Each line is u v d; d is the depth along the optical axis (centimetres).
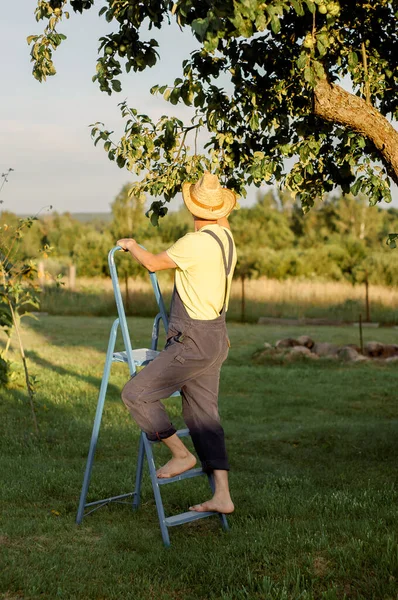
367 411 1060
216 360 468
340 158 616
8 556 450
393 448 785
